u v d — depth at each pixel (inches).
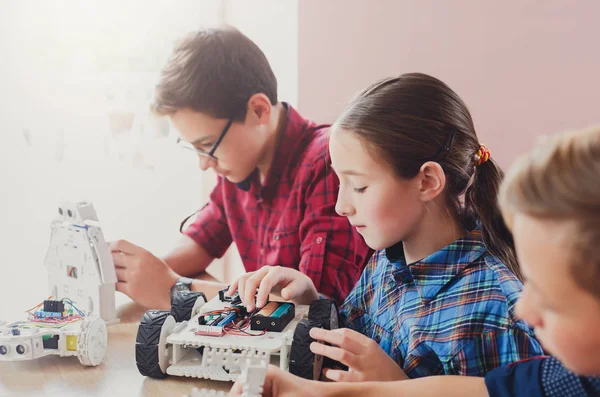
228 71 59.1
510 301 34.1
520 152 73.0
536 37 70.9
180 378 37.8
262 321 38.1
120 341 44.6
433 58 74.7
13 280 75.0
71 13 81.0
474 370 33.9
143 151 85.7
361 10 76.5
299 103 79.9
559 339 18.5
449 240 38.8
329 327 38.7
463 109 39.4
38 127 81.0
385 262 44.1
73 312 43.6
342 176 38.4
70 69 81.6
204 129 60.2
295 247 59.4
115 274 49.3
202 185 89.7
